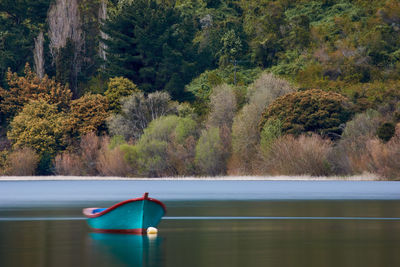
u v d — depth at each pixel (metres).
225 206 57.38
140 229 37.84
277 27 198.88
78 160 126.88
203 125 126.12
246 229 40.28
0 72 171.50
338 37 189.62
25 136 134.00
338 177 99.38
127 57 156.38
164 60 155.88
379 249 31.22
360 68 165.38
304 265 26.44
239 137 112.12
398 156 97.25
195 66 160.62
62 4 168.62
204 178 109.69
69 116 140.25
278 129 109.81
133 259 28.34
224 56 189.75
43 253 30.22
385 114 122.88
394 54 173.00
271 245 32.81
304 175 100.75
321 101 115.12
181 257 28.88
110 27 163.38
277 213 50.66
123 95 141.62
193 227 41.50
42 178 121.06
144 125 132.50
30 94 151.62
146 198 37.47
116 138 125.94
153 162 116.69
